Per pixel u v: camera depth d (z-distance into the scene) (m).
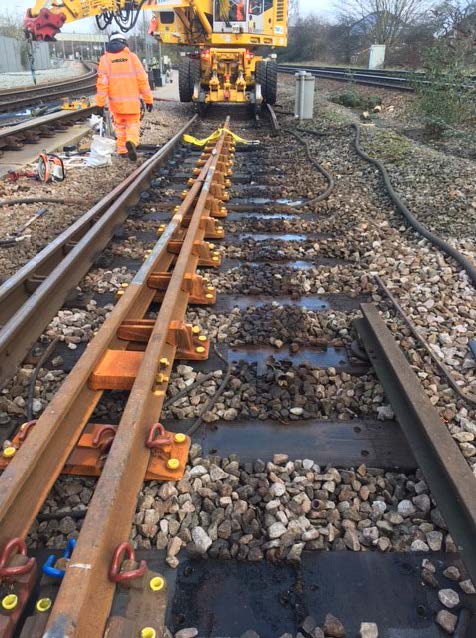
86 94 21.77
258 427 2.83
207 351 3.38
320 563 2.11
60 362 3.36
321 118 13.76
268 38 14.94
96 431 2.53
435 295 4.32
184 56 17.34
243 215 6.46
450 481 2.19
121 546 1.80
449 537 2.19
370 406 2.99
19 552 1.84
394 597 1.99
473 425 2.83
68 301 4.09
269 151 10.66
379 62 32.94
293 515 2.30
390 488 2.46
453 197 6.70
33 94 20.81
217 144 9.32
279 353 3.50
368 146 9.80
